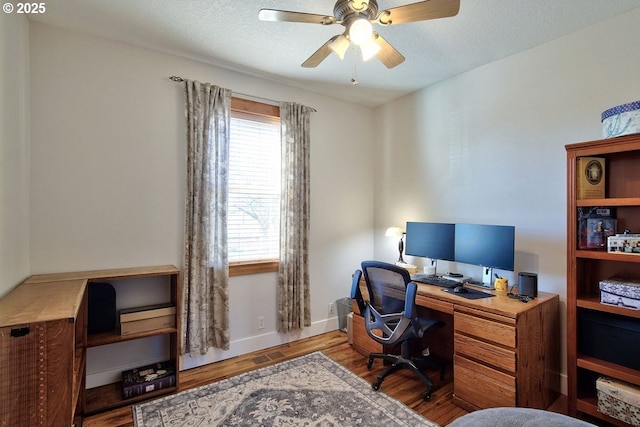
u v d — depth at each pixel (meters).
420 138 3.38
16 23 1.84
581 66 2.22
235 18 2.12
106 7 1.99
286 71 2.92
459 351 2.18
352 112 3.76
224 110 2.78
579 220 2.01
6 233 1.66
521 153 2.55
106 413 2.05
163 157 2.59
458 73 2.97
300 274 3.22
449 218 3.09
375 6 1.61
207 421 1.96
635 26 1.99
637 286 1.77
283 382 2.43
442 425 1.94
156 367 2.42
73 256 2.26
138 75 2.49
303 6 1.99
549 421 1.23
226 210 2.78
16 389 1.22
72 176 2.25
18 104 1.87
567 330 2.03
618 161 2.06
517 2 1.92
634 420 1.73
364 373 2.59
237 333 2.94
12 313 1.34
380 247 3.85
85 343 2.01
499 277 2.53
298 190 3.23
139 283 2.48
